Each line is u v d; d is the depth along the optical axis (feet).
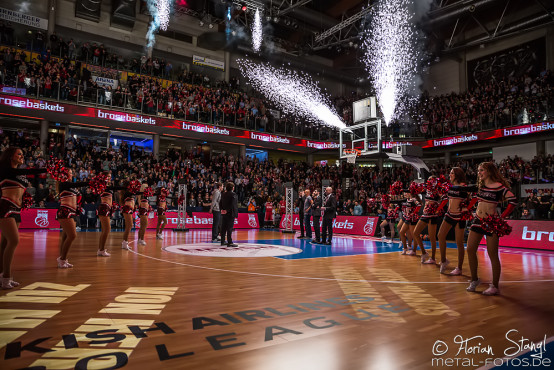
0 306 10.96
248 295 13.06
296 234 47.88
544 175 59.93
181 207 55.26
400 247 31.83
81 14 74.43
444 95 93.45
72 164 56.24
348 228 51.34
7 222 13.30
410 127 81.76
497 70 85.15
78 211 18.49
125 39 80.69
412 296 13.29
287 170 78.95
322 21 82.02
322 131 89.61
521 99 69.56
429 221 21.70
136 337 8.50
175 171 65.00
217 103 78.43
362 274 17.87
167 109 70.13
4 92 55.16
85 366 6.83
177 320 9.89
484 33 87.25
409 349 8.09
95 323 9.46
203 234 45.01
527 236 33.35
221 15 81.41
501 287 15.14
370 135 82.74
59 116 59.62
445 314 10.95
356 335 8.97
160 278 15.97
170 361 7.16
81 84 64.49
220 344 8.18
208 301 12.08
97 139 71.77
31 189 50.55
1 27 62.80
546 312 11.25
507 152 77.92
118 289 13.56
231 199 30.14
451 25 88.43
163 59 83.61
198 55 89.92
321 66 98.99
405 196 27.48
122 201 27.09
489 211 14.40
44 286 13.87
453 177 18.31
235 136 77.41
